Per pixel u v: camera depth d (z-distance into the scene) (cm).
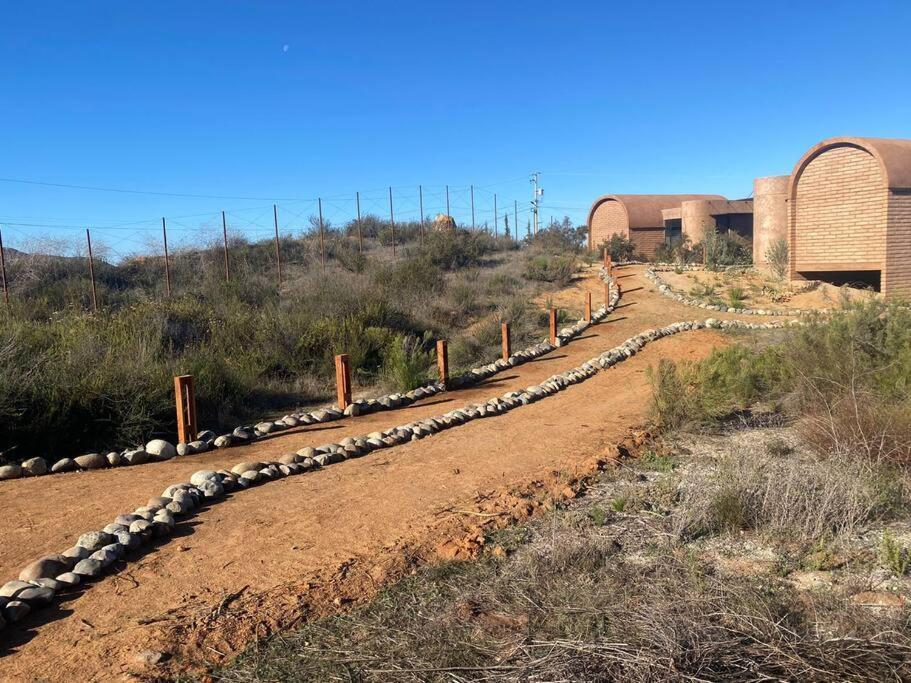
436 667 357
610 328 2100
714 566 483
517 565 489
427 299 2311
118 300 2259
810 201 2506
